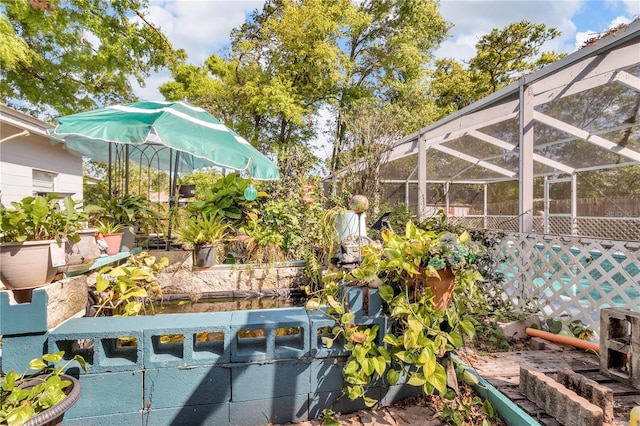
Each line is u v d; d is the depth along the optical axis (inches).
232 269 142.7
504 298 166.7
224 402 72.1
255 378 73.5
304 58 500.4
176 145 124.9
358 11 547.2
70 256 74.7
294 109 472.7
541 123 210.4
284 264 147.7
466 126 202.5
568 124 203.6
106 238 109.4
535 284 142.2
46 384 54.9
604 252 115.0
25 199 65.0
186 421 70.2
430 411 77.9
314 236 158.1
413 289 80.1
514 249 154.2
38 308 63.7
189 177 314.2
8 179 201.8
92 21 326.0
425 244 77.6
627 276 107.2
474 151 295.0
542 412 70.5
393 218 196.7
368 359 73.6
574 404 63.9
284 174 193.9
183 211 167.9
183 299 132.9
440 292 77.7
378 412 78.4
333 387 78.0
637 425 55.2
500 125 225.5
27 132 197.3
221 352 74.2
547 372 89.5
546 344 110.0
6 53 247.4
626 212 254.7
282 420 75.1
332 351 77.2
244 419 73.1
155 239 164.6
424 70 535.8
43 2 272.2
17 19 290.8
